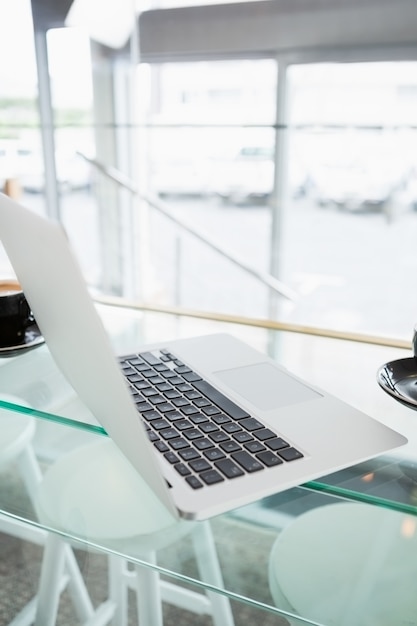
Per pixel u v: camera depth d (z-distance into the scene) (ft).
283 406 1.88
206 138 9.47
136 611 3.45
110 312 3.01
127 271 9.65
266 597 1.57
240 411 1.83
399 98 9.17
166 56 8.69
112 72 8.77
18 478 1.89
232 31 8.29
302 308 11.18
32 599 3.71
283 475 1.51
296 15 7.99
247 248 12.24
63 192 9.03
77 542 1.77
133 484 1.79
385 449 1.65
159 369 2.15
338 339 2.65
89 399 1.73
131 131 9.19
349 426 1.76
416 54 7.72
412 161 10.41
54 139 8.73
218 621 3.14
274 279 11.70
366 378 2.24
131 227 9.71
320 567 1.62
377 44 7.84
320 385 2.17
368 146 10.05
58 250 1.31
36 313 1.98
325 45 8.06
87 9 8.25
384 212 11.76
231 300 10.57
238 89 8.89
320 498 1.58
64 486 1.81
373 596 1.60
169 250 10.23
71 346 1.57
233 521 1.60
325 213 11.87
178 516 1.37
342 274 11.91
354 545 1.65
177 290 10.22
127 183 9.46
